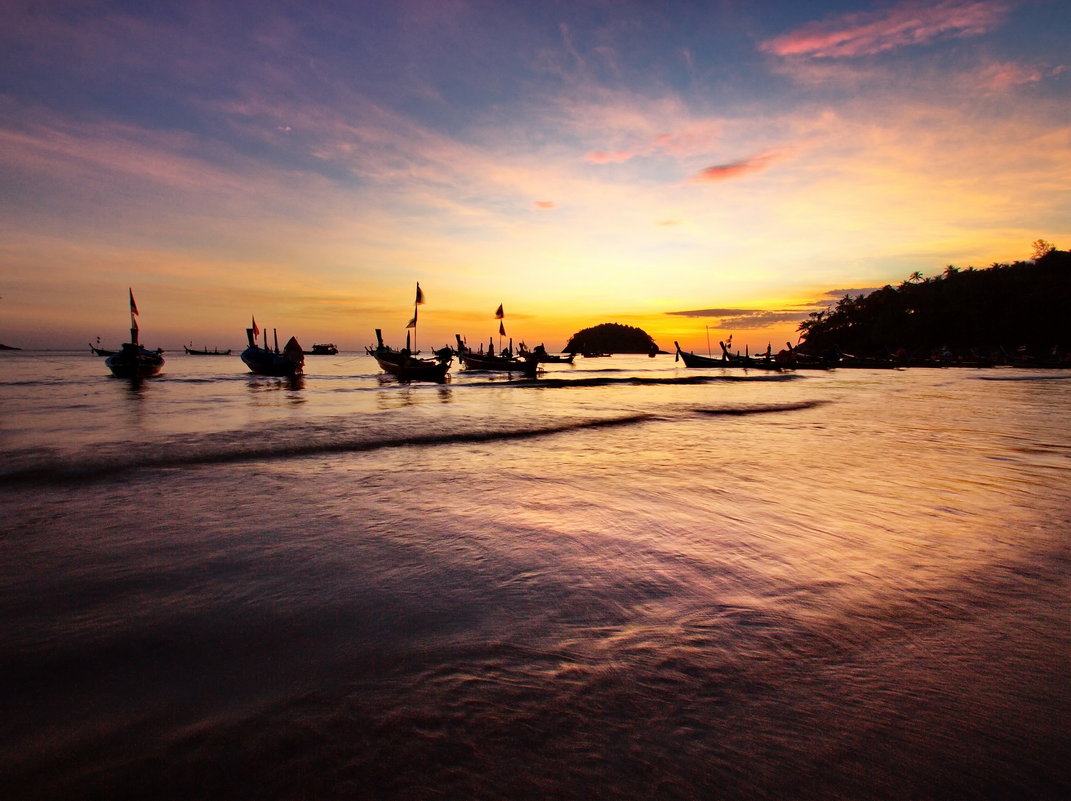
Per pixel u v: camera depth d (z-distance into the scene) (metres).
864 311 136.00
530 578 3.72
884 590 3.52
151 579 3.66
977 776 1.85
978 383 35.62
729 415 16.03
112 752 1.96
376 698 2.31
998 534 4.71
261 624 3.01
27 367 60.44
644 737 2.07
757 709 2.24
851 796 1.76
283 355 40.16
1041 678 2.48
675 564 4.00
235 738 2.04
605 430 12.54
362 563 3.99
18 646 2.72
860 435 11.59
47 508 5.48
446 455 9.02
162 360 38.66
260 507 5.59
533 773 1.87
